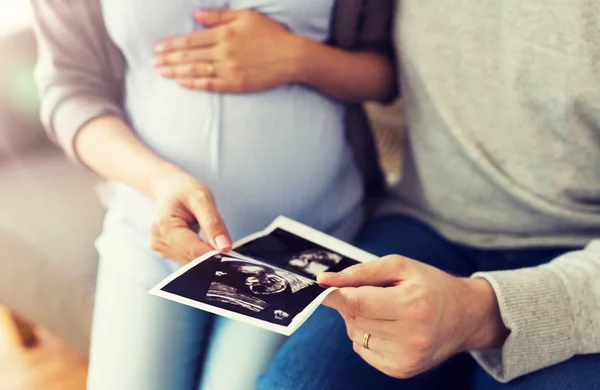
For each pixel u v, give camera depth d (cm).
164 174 90
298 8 99
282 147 97
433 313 67
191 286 71
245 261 78
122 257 98
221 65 94
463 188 98
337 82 104
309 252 85
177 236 80
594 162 87
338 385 79
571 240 92
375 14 107
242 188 96
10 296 133
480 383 82
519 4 83
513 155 91
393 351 69
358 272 70
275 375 81
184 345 95
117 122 102
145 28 95
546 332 71
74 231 126
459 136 94
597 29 79
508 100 89
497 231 98
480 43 90
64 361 156
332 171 104
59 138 104
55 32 101
